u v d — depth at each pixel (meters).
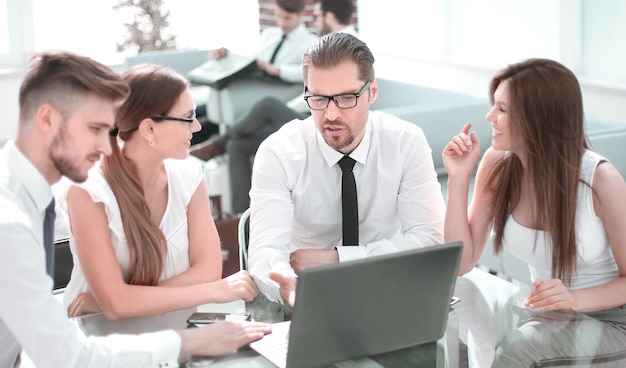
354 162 2.62
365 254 2.47
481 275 2.48
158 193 2.33
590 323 2.10
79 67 1.77
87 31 6.50
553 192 2.31
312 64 2.38
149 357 1.80
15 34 6.27
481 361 1.88
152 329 2.02
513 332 2.03
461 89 6.11
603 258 2.41
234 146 5.23
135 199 2.20
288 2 5.74
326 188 2.65
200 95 5.71
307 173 2.63
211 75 5.48
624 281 2.29
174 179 2.35
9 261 1.70
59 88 1.76
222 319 2.05
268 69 5.49
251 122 5.20
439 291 1.85
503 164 2.48
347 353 1.80
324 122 2.43
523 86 2.28
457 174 2.51
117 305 2.10
